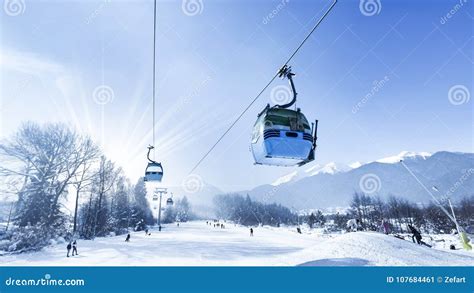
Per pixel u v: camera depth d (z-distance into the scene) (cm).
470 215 7606
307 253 1482
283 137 775
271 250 2303
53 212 3441
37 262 1853
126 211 7462
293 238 4019
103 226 5156
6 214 3167
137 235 5684
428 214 7812
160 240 3994
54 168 3478
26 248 2386
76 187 3922
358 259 1237
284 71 855
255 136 870
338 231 7562
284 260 1381
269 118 795
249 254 1959
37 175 3319
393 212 9050
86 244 3316
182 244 3122
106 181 5178
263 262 1405
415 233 1938
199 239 4025
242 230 7125
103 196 5250
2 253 2170
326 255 1357
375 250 1345
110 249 2686
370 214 9306
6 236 2489
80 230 4578
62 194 3634
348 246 1422
